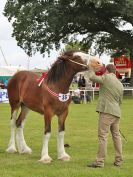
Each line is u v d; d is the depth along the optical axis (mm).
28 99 11648
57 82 10789
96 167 10070
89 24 44750
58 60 10844
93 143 13969
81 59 10531
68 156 11055
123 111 26141
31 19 41719
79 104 31719
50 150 12656
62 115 11031
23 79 12133
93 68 10320
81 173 9453
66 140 14578
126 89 40250
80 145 13562
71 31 45781
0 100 33719
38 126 18469
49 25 41781
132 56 45250
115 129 10172
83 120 20969
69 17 42406
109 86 9953
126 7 39406
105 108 9898
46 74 11125
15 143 13547
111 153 12164
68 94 10906
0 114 24375
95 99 37188
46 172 9586
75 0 42125
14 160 11078
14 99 12414
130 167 10188
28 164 10516
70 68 10719
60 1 42375
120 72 50219
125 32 45250
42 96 11031
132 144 13852
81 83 36656
